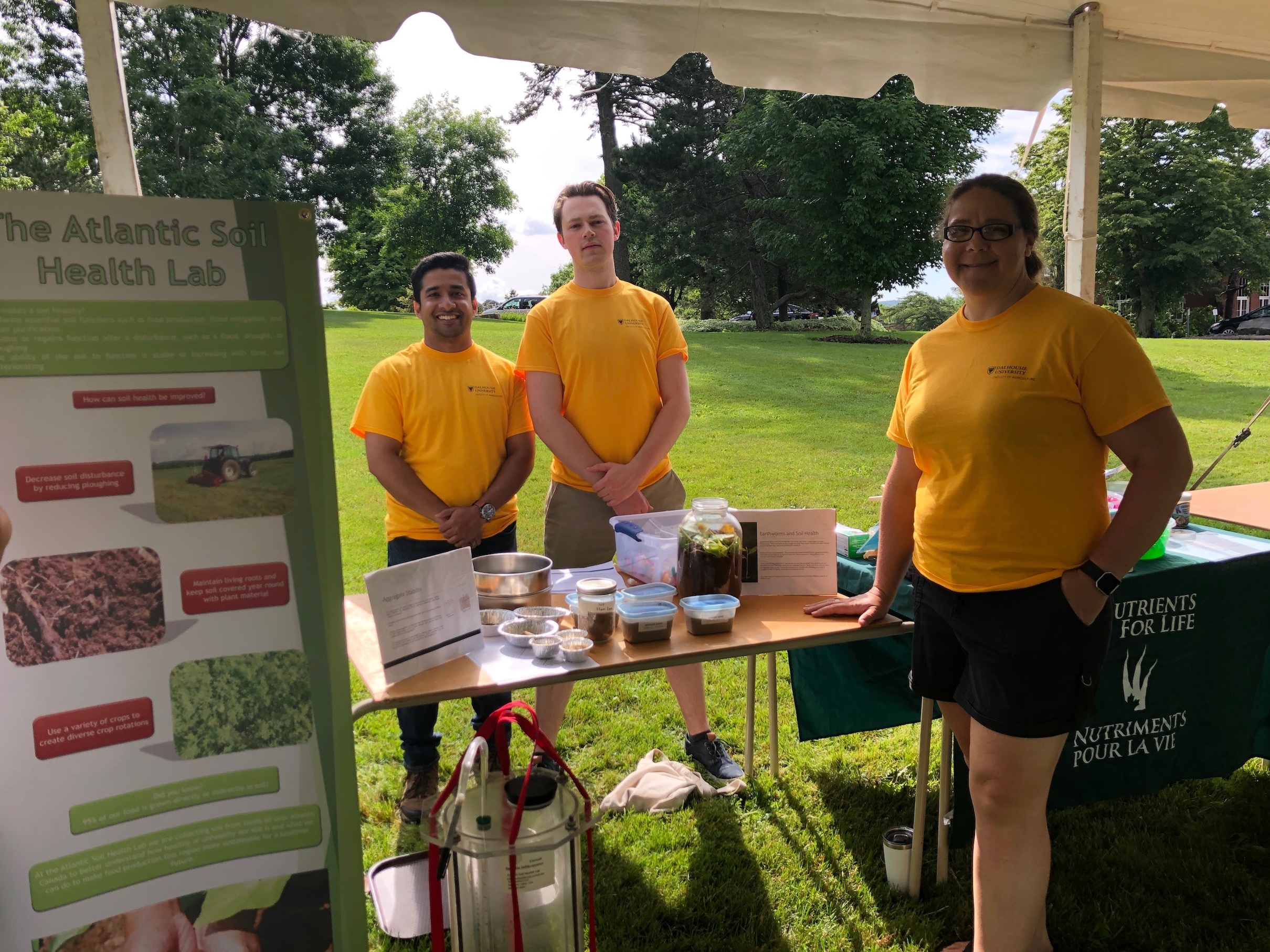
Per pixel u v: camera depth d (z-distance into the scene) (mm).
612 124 23438
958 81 2887
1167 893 2273
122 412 1401
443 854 1674
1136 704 2346
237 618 1499
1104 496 1729
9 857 1376
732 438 9414
